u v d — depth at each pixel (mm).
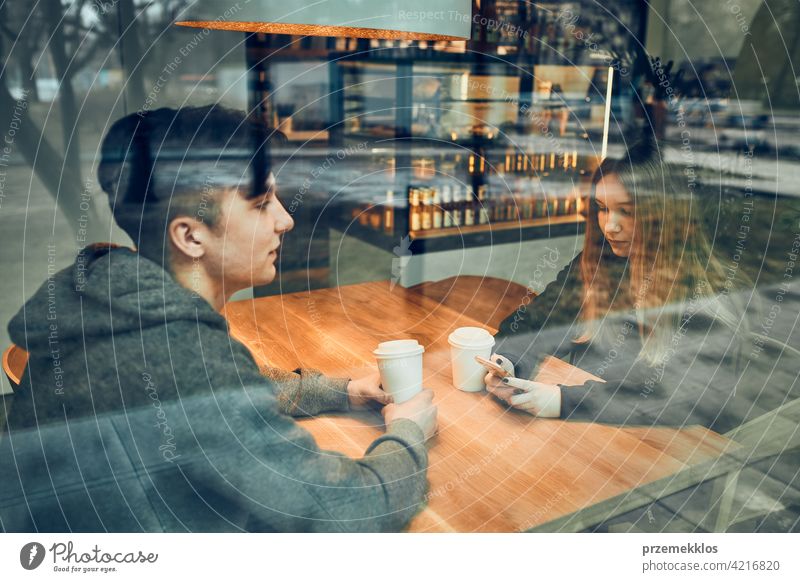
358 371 911
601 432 781
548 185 1523
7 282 939
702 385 921
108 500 719
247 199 952
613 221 1185
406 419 769
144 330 732
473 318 1220
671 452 753
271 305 1221
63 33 1103
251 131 964
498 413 805
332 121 1609
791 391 938
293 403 808
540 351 1020
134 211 834
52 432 723
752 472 846
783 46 1124
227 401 728
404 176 1637
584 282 1145
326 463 699
